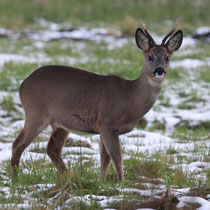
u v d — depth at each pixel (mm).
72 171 10219
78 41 34812
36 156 12070
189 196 8297
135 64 27188
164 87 22484
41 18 41438
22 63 25531
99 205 8016
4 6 43188
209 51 31625
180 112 19203
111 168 11500
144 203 8086
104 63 26938
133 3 47438
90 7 45469
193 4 47375
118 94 10234
